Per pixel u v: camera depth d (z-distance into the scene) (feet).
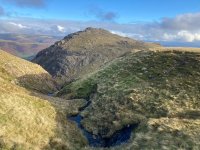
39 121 106.83
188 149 89.04
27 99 122.11
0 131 88.07
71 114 139.13
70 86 194.90
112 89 157.48
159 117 121.39
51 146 96.99
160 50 206.18
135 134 105.60
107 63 237.86
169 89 145.69
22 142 88.28
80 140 111.45
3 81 148.56
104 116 129.90
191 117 119.34
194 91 141.69
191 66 171.12
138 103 134.72
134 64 189.78
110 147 105.50
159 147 91.76
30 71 234.58
